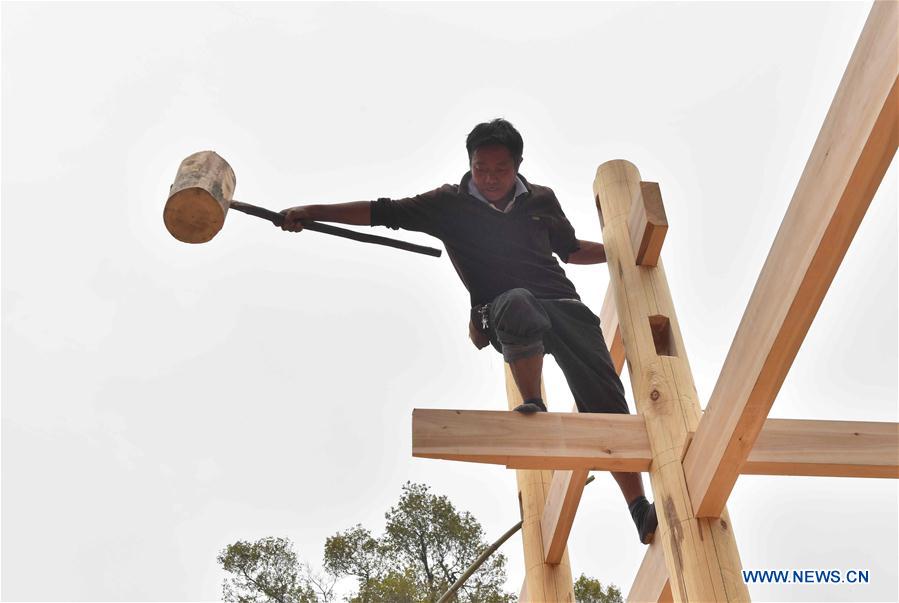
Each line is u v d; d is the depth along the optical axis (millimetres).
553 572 4371
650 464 3201
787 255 2547
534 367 3398
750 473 3018
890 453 3021
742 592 2883
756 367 2652
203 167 3303
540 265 3789
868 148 2205
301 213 3672
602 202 3969
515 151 3820
